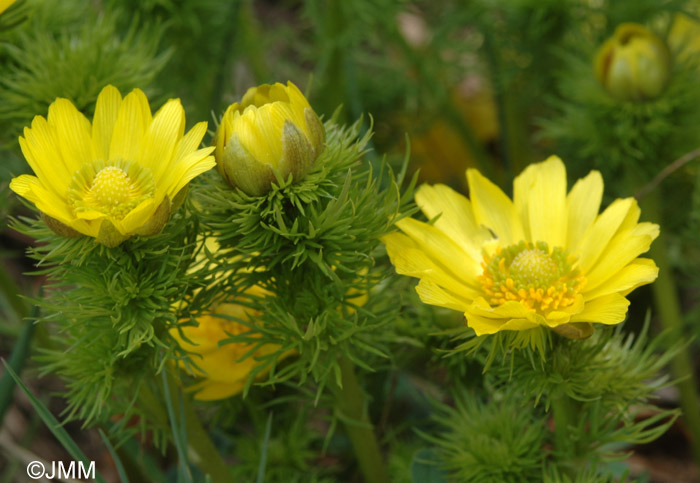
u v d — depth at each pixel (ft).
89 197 1.11
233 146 1.08
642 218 1.49
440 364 1.31
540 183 1.23
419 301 1.26
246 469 1.38
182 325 1.14
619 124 1.46
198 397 1.27
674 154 1.47
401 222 1.18
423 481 1.29
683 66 1.47
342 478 1.49
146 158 1.12
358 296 1.17
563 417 1.21
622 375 1.22
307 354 1.17
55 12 1.42
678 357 1.51
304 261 1.14
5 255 1.41
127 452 1.46
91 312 1.11
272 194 1.09
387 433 1.45
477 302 1.15
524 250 1.21
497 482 1.22
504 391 1.26
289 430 1.39
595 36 1.59
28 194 1.07
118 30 1.56
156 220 1.08
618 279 1.15
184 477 1.20
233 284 1.16
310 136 1.10
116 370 1.17
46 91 1.30
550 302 1.18
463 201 1.24
